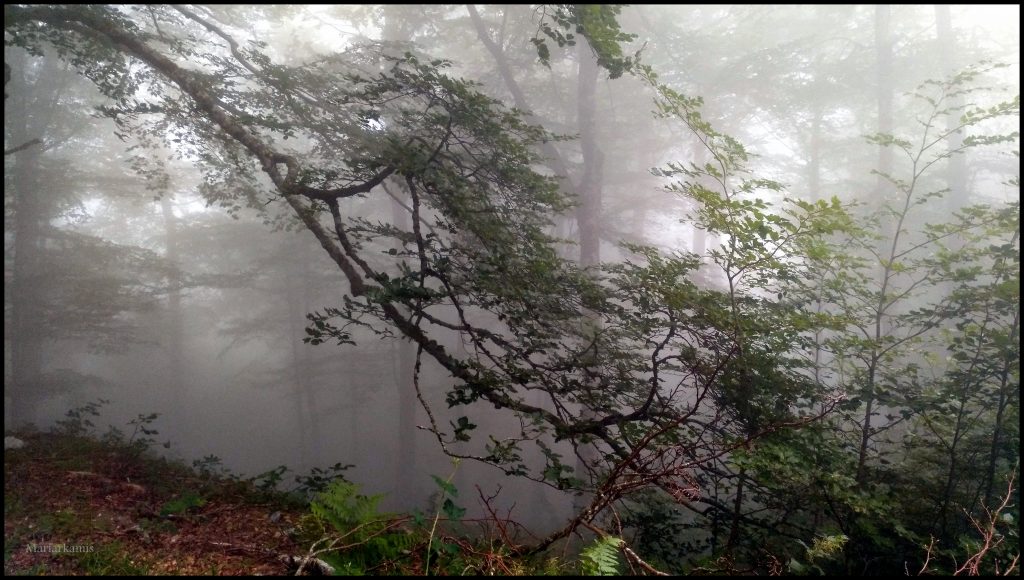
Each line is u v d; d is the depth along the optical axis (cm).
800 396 521
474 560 356
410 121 709
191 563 356
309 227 656
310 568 338
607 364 578
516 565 350
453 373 526
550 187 648
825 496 459
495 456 441
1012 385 470
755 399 486
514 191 672
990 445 508
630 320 556
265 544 390
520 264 560
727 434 498
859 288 545
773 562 443
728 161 465
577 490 455
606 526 511
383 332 548
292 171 644
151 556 363
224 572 344
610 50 521
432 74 600
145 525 412
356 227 648
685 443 464
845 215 412
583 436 500
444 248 575
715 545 509
